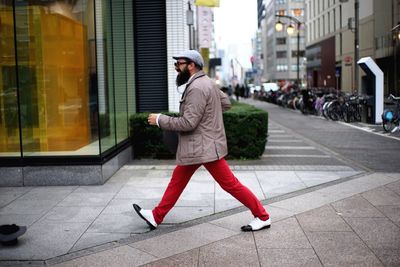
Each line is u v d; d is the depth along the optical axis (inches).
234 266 171.0
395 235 199.9
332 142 525.3
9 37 312.0
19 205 257.1
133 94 438.3
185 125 191.0
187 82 197.2
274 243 193.2
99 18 323.3
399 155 423.5
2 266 175.5
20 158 302.5
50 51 318.0
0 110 310.7
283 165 369.4
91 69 313.3
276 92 1628.9
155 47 451.5
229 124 391.5
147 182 308.8
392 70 1026.1
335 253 181.2
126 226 218.7
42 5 319.3
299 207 244.7
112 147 342.3
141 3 448.1
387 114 607.2
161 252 185.9
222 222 221.5
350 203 251.0
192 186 292.4
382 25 1184.2
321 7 2044.8
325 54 1968.5
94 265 174.4
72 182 302.4
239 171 343.9
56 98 313.6
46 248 192.7
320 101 951.6
